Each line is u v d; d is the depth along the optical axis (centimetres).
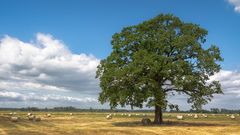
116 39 5434
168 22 5394
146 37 5222
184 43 5044
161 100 4909
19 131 3753
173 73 4978
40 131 3791
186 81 4884
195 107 5209
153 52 5094
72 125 5169
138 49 5325
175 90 5266
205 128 4369
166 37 5100
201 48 5256
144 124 5347
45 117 8175
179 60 5022
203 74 5181
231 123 5741
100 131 3909
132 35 5269
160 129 4209
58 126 4884
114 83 5150
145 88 4981
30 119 6744
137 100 4972
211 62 5084
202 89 5128
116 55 5278
